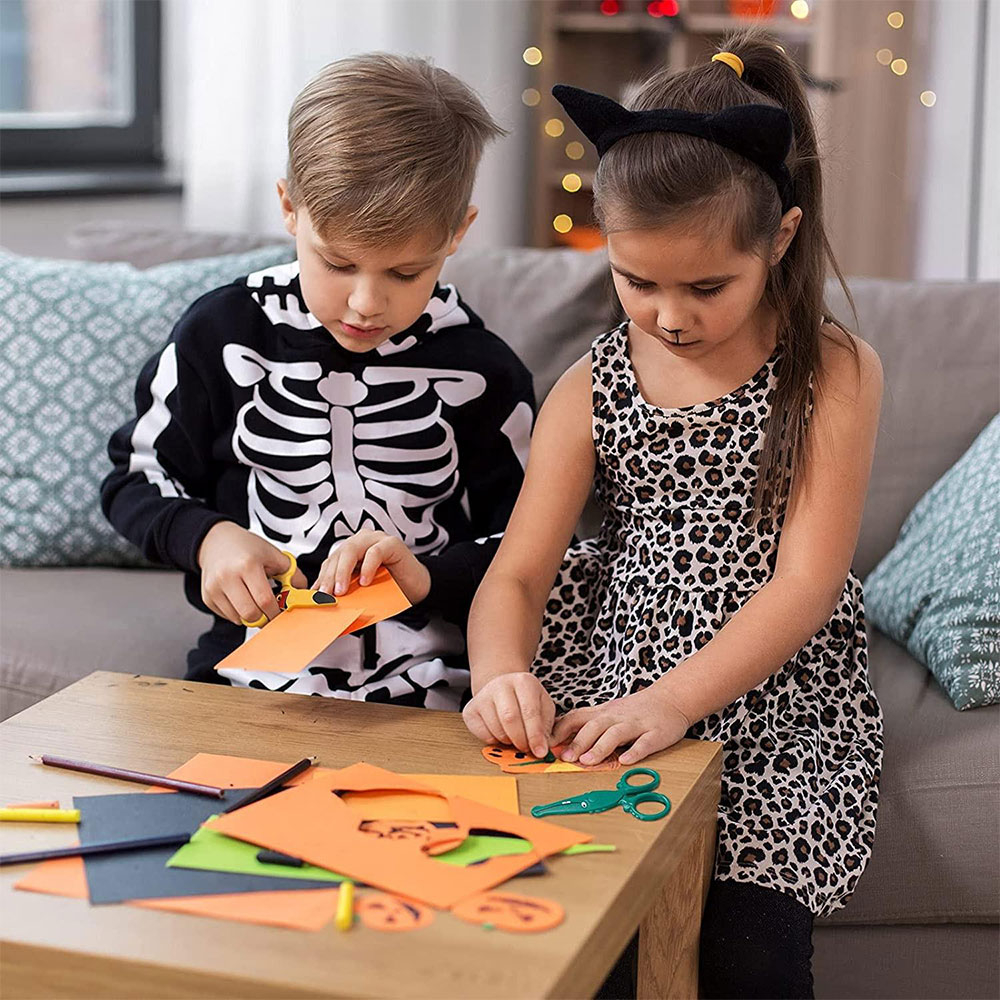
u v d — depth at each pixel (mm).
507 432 1506
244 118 2971
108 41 3252
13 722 1100
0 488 1784
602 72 3789
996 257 2809
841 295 1773
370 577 1215
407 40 3162
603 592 1416
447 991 740
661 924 1015
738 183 1138
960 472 1609
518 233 3568
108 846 887
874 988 1326
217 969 759
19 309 1835
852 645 1354
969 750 1327
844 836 1201
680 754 1071
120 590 1729
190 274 1867
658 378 1340
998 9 2797
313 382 1444
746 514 1305
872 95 3240
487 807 952
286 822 917
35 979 792
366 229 1214
